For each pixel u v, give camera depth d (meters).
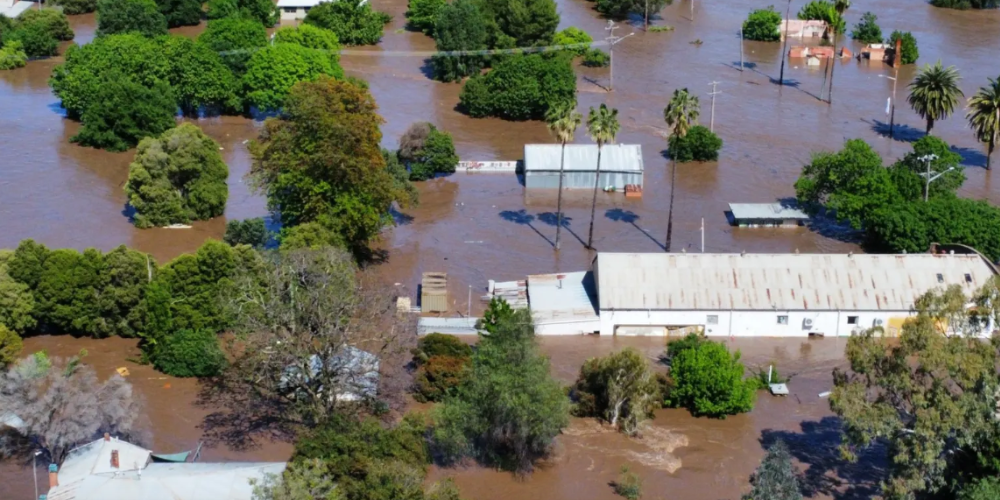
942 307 96.25
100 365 116.75
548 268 143.12
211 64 194.00
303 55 193.88
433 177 173.38
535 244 150.25
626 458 103.25
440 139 172.62
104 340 122.62
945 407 87.69
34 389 97.31
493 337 103.00
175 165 152.00
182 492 88.31
